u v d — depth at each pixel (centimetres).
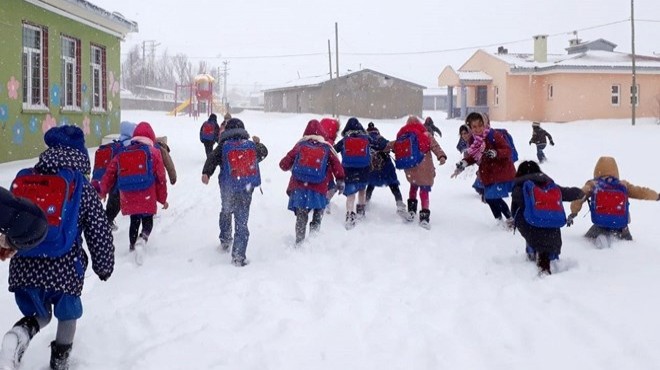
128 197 725
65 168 386
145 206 725
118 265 702
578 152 2119
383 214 1000
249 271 672
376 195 1208
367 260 710
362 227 895
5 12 1477
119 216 976
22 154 1573
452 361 425
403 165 902
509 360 424
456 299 562
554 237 638
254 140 875
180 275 664
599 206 752
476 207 1071
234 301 561
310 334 478
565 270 668
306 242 788
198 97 6147
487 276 639
